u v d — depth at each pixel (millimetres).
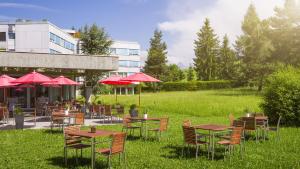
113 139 9266
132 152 12055
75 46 72625
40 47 55688
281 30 53812
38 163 10516
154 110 31531
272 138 15141
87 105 26031
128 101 43281
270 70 55344
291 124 20094
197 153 11461
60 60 26703
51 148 12828
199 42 92500
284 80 20516
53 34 58125
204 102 38219
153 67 89125
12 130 17625
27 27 55906
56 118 16797
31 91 30750
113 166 10078
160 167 10000
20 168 9953
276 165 10234
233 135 10758
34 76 19469
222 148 12688
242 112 27984
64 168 9930
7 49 55875
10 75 29094
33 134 16297
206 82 83250
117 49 92125
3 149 12672
